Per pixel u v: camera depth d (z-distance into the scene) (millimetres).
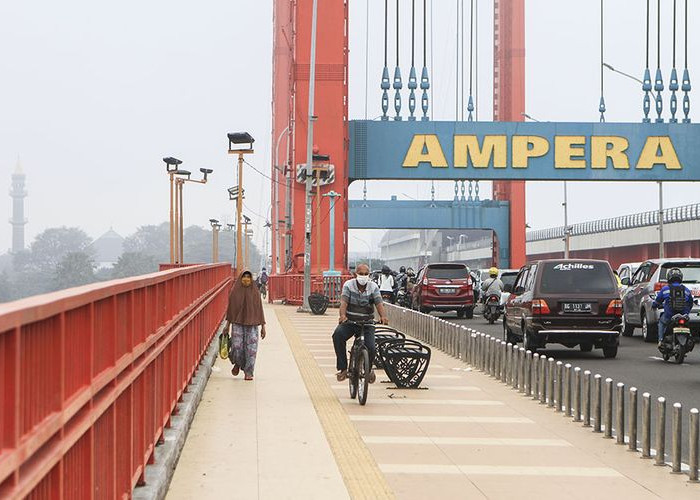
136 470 13398
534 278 40719
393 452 18922
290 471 16938
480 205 156750
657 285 48906
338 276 88250
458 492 15586
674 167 102812
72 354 8711
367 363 25281
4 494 6562
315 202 97688
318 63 96375
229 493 15242
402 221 179750
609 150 102938
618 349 45625
